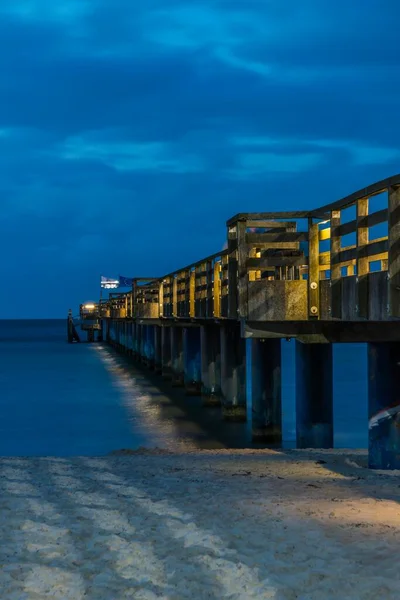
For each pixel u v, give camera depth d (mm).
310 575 5680
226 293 18203
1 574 5980
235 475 11734
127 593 5488
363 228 10695
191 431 22625
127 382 39781
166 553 6500
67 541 7059
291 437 21328
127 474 12008
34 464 13508
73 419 26203
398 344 12539
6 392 35469
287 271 14812
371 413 12742
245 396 24188
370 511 8062
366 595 5211
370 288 10477
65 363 56062
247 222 13883
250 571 5871
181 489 10195
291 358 66062
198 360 32375
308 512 8055
